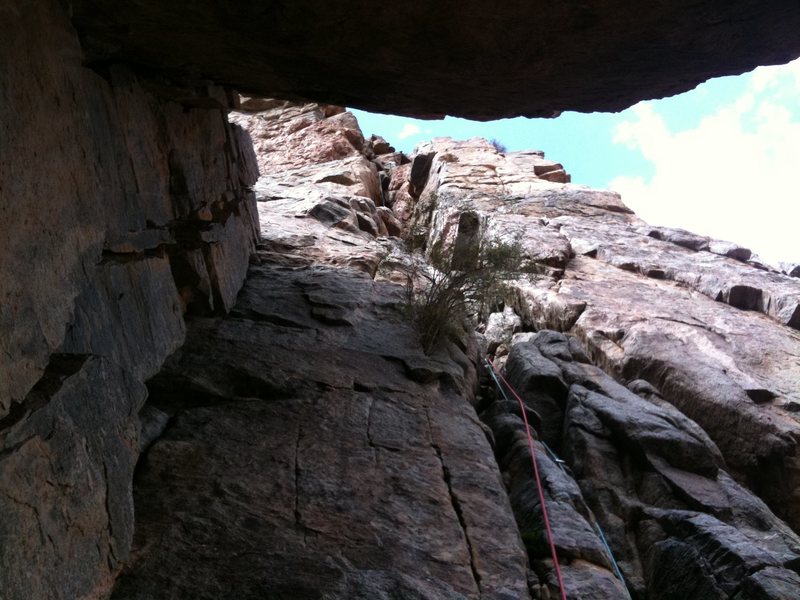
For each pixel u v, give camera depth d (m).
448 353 5.67
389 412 4.39
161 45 3.88
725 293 8.86
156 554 2.79
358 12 3.38
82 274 2.97
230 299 5.73
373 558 2.97
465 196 13.62
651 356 6.78
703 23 3.37
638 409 5.45
